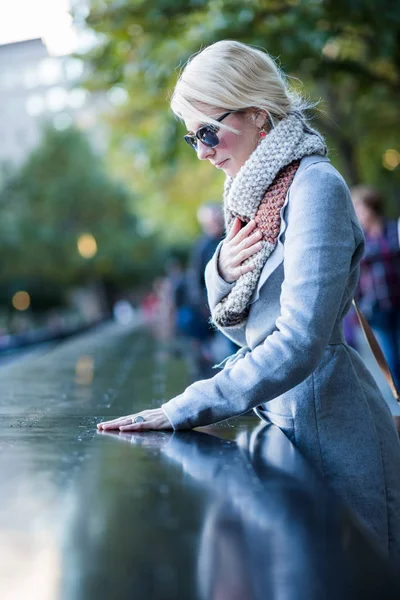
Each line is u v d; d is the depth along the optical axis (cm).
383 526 221
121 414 296
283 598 96
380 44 913
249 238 229
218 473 166
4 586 99
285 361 210
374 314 711
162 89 1090
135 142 1402
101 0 1078
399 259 705
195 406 225
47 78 8194
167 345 1156
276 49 917
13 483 159
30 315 4878
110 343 1234
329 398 225
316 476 164
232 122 229
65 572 105
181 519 131
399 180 1722
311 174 219
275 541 119
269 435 219
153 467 174
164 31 1048
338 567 108
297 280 211
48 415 292
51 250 5031
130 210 5506
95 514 134
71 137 5247
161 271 6350
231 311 234
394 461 228
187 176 2088
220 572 105
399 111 1437
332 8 907
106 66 1211
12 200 5084
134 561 109
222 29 938
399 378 717
